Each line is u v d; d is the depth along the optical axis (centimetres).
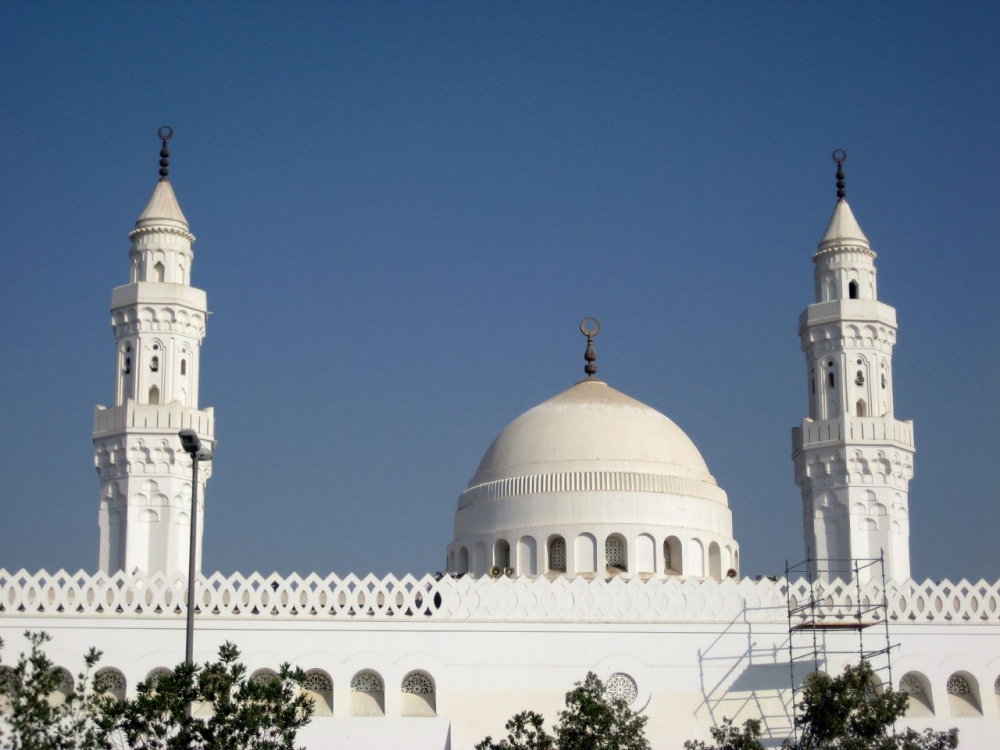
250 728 5503
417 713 7831
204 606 7838
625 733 6625
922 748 6994
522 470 9381
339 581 7956
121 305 9394
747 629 8138
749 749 6844
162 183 9800
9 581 7706
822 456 9612
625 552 9088
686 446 9725
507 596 8075
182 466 9175
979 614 8306
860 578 9431
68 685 7612
